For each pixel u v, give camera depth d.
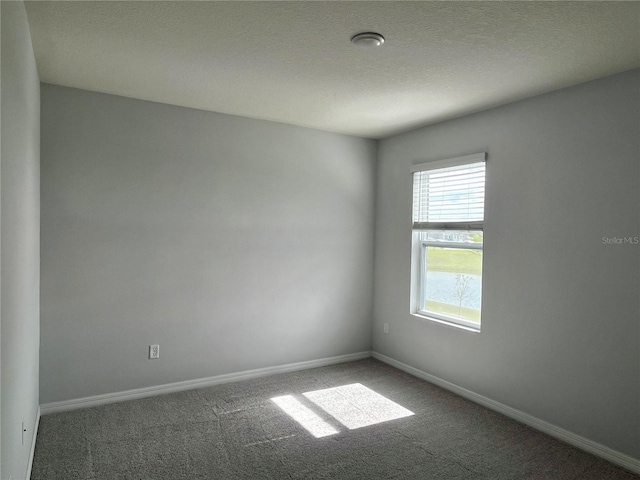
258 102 3.66
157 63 2.85
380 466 2.71
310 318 4.57
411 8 2.08
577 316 3.02
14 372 1.83
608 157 2.86
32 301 2.67
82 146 3.42
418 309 4.47
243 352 4.18
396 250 4.66
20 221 2.01
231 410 3.48
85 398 3.49
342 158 4.71
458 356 3.92
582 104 3.01
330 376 4.32
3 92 1.51
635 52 2.51
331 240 4.67
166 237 3.77
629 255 2.75
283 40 2.47
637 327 2.71
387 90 3.28
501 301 3.54
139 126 3.63
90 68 2.95
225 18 2.22
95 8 2.14
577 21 2.17
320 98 3.51
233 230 4.09
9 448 1.71
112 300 3.56
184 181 3.84
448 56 2.64
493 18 2.16
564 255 3.10
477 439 3.08
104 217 3.51
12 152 1.73
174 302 3.82
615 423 2.81
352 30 2.33
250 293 4.20
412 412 3.51
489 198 3.64
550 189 3.19
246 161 4.14
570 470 2.71
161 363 3.78
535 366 3.28
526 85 3.09
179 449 2.86
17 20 1.87
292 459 2.77
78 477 2.52
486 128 3.69
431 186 4.28
